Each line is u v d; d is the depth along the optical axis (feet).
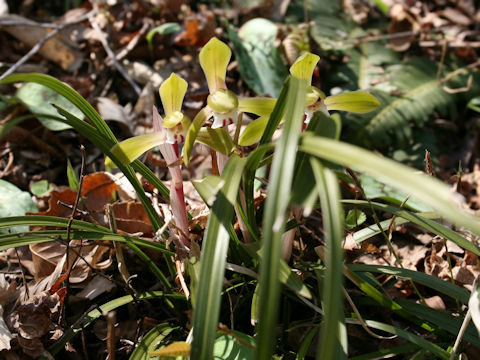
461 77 2.24
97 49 2.19
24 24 2.08
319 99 1.08
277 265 0.78
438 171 1.99
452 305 1.38
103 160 1.83
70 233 1.13
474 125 2.18
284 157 0.80
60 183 1.75
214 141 1.06
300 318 1.25
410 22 2.40
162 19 2.35
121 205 1.48
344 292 1.06
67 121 0.99
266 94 2.02
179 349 0.89
